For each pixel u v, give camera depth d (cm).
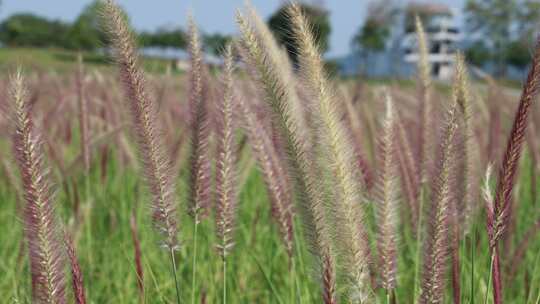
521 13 6094
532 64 197
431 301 218
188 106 259
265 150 277
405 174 315
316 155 191
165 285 392
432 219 217
